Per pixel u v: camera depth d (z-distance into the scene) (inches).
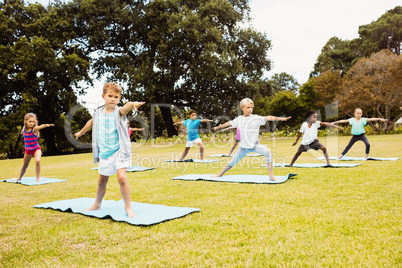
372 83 1138.7
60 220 116.3
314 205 121.3
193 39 963.3
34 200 159.8
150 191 171.2
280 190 156.3
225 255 76.4
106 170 124.2
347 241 82.4
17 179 245.3
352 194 137.8
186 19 932.0
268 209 118.3
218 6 1021.8
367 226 93.6
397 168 215.9
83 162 452.1
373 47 1534.2
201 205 131.1
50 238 95.3
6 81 912.9
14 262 78.5
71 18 991.0
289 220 102.5
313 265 69.1
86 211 127.3
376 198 127.7
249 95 1088.8
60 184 216.8
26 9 981.2
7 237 98.2
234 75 1032.2
